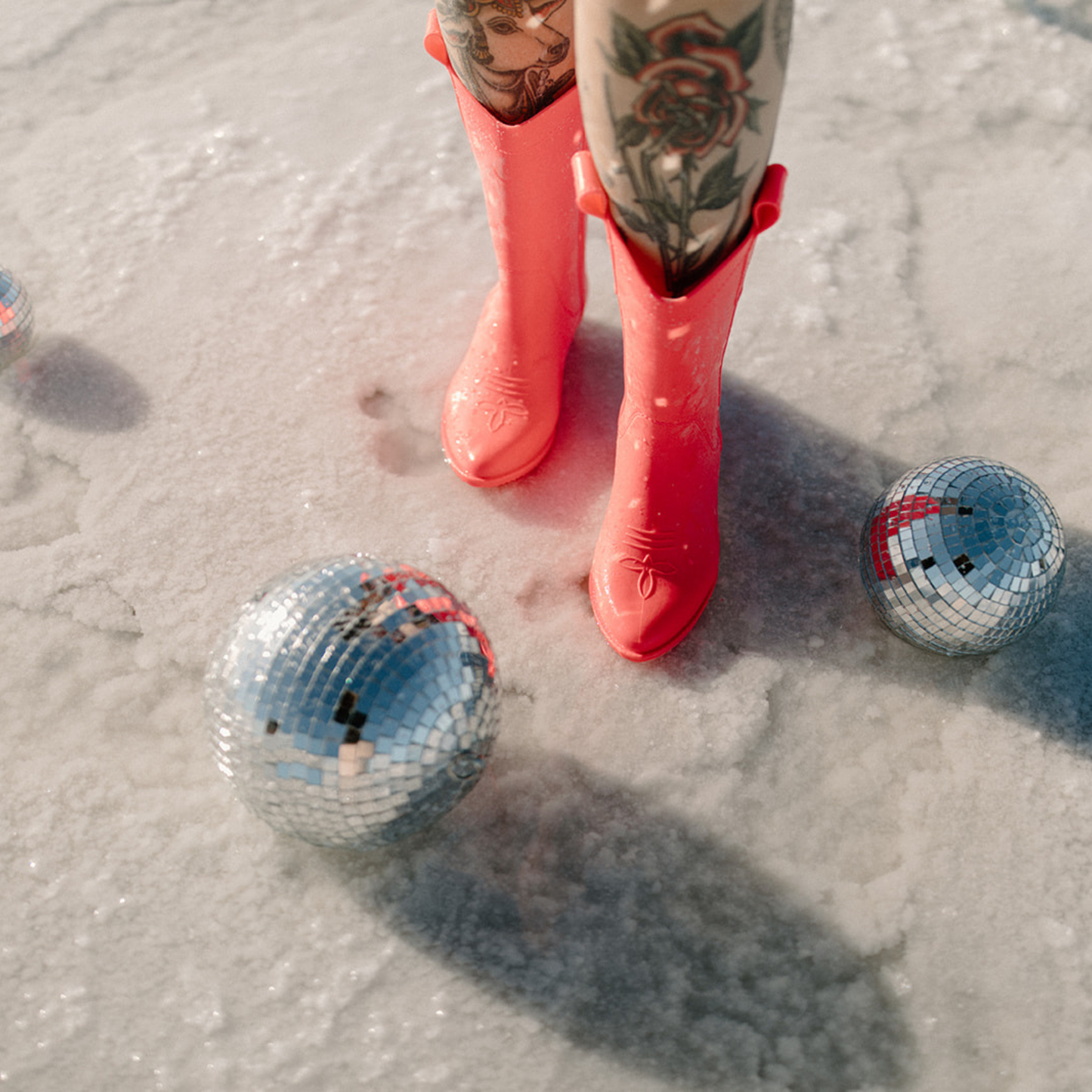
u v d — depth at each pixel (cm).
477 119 132
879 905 123
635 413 138
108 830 130
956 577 124
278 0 254
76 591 152
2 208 204
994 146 215
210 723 110
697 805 132
